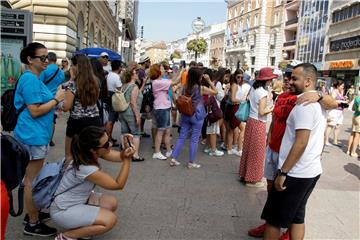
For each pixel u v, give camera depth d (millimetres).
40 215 4102
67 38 13523
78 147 3463
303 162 3227
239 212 4777
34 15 13094
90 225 3561
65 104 4332
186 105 6461
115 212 4531
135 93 6828
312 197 5652
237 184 5969
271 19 56219
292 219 3342
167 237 3953
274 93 8031
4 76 8180
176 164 6906
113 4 41375
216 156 7898
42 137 3762
